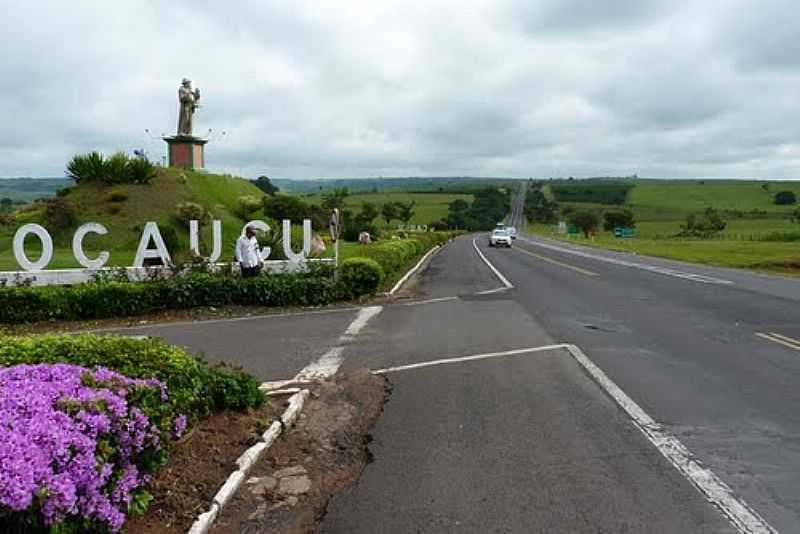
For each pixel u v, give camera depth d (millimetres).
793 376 8047
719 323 12180
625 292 17547
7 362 4676
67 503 3162
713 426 6141
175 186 33438
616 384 7645
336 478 5039
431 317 13109
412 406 6836
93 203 30906
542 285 19688
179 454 5074
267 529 4242
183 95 37062
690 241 59156
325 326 12094
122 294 13430
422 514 4391
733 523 4234
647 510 4410
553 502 4535
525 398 7078
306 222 17984
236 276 15203
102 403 3736
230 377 6195
